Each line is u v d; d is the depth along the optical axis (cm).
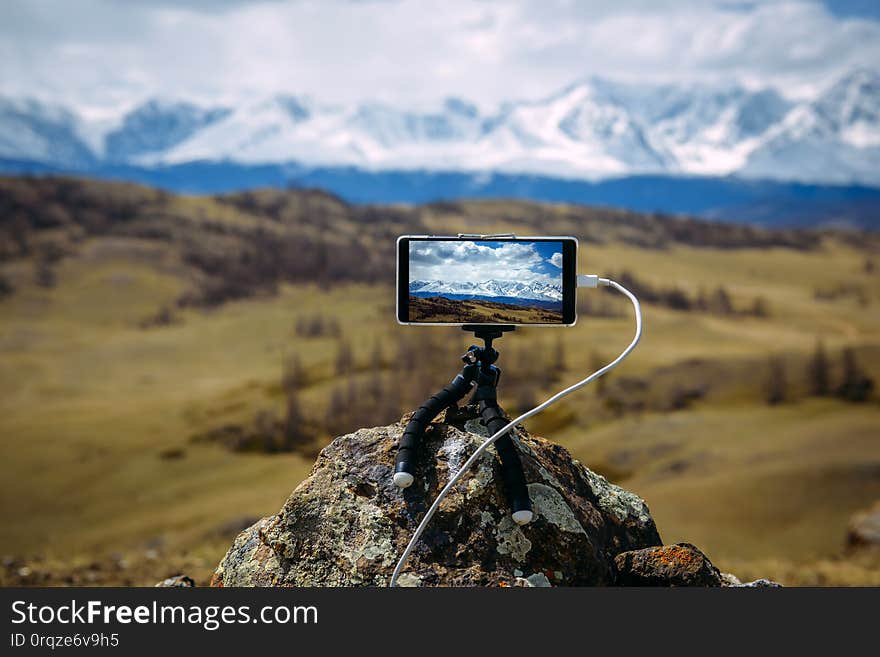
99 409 15425
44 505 9800
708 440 10262
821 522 6494
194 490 10400
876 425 9906
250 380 17538
